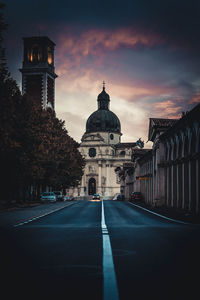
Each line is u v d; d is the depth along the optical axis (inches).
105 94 5949.8
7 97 1258.6
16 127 1619.1
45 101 4220.0
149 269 312.7
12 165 1626.5
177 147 1481.3
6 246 453.7
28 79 4266.7
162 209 1550.2
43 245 462.0
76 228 698.2
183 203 1357.0
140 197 2564.0
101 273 296.7
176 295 233.8
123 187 4603.8
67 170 2728.8
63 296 231.0
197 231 635.5
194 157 1211.9
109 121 5728.3
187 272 301.1
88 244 469.7
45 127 2170.3
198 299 225.3
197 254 391.2
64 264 335.9
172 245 459.5
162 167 1745.8
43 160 1899.6
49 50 4407.0
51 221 887.7
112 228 698.8
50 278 279.7
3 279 277.4
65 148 2664.9
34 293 238.1
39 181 2361.0
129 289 247.3
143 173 2566.4
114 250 419.2
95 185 5526.6
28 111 1727.4
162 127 1780.3
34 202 2208.4
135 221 906.7
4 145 1290.6
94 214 1210.6
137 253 397.7
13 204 1855.3
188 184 1352.1
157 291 242.8
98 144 5531.5
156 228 697.6
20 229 670.5
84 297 228.5
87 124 5841.5
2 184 1764.3
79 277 282.5
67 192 5182.1
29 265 331.9
